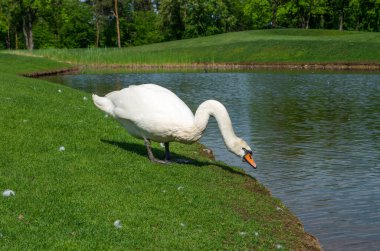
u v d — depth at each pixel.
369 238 7.23
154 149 10.05
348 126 15.73
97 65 46.28
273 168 10.76
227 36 63.06
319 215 8.05
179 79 33.16
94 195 6.66
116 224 5.84
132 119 8.45
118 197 6.71
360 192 9.26
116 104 8.83
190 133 8.16
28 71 36.09
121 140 10.19
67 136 9.59
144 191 7.13
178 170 8.52
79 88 27.53
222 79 32.94
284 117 17.41
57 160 7.96
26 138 8.98
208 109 8.13
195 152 10.74
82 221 5.82
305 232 7.15
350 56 45.94
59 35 88.62
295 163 11.20
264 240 6.35
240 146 8.11
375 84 28.75
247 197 7.93
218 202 7.29
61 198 6.41
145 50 56.38
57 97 14.93
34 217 5.77
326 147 12.78
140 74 37.97
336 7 78.75
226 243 5.98
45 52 47.97
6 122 9.88
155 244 5.57
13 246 5.04
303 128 15.38
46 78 34.25
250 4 83.75
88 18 87.75
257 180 9.68
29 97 13.43
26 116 10.73
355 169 10.77
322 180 9.95
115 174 7.73
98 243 5.34
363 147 12.81
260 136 14.10
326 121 16.62
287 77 34.09
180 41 64.06
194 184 7.92
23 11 80.12
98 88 27.59
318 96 23.48
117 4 87.75
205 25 86.31
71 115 11.82
